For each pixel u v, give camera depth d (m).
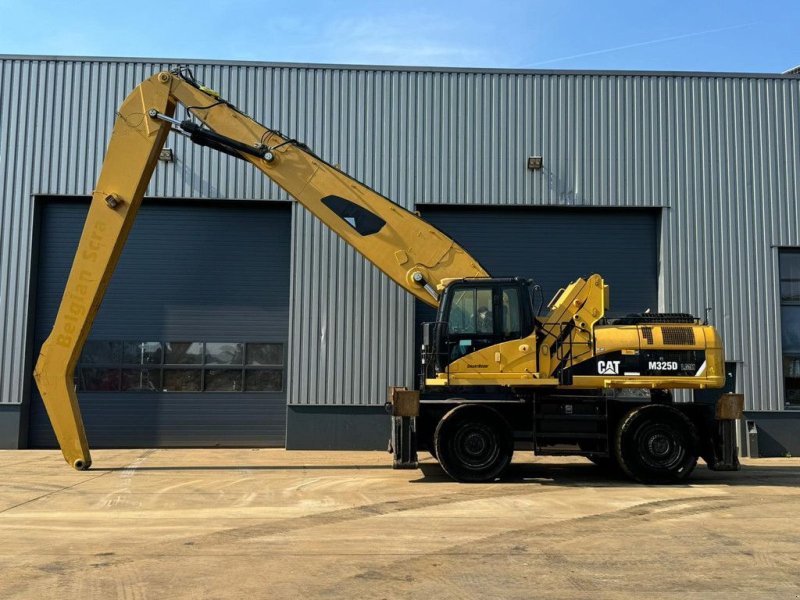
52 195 15.30
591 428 10.95
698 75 15.95
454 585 5.56
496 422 10.86
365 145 15.48
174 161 15.31
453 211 15.80
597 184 15.63
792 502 9.27
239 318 15.62
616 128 15.77
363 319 15.13
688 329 11.35
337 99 15.55
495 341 10.95
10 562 6.18
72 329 11.55
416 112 15.59
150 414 15.36
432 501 9.12
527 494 9.70
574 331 11.20
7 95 15.41
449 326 11.02
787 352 15.62
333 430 14.94
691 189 15.73
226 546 6.75
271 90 15.52
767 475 12.00
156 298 15.56
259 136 11.84
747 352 15.43
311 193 11.83
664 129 15.83
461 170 15.52
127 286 15.56
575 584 5.61
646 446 10.84
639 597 5.31
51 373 11.56
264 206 15.75
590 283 11.36
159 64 15.51
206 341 15.55
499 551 6.61
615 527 7.67
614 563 6.23
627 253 15.90
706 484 10.84
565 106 15.76
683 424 10.91
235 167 15.37
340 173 11.88
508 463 10.77
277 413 15.46
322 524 7.72
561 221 15.91
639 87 15.89
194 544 6.82
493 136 15.62
